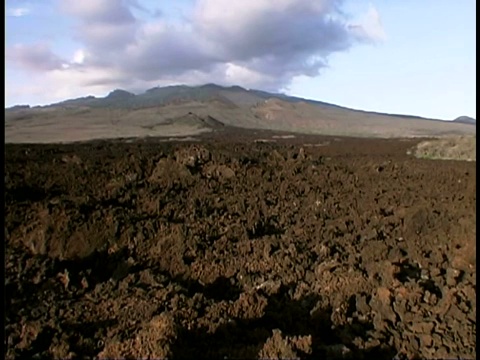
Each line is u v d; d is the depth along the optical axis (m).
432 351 5.70
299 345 5.25
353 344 5.80
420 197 12.45
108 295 6.30
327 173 15.74
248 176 13.80
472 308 6.37
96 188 10.30
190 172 12.72
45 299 6.03
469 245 7.99
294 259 8.16
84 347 5.14
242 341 5.56
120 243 7.73
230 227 9.27
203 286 7.18
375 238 9.42
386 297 6.60
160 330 5.17
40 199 8.90
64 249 7.18
